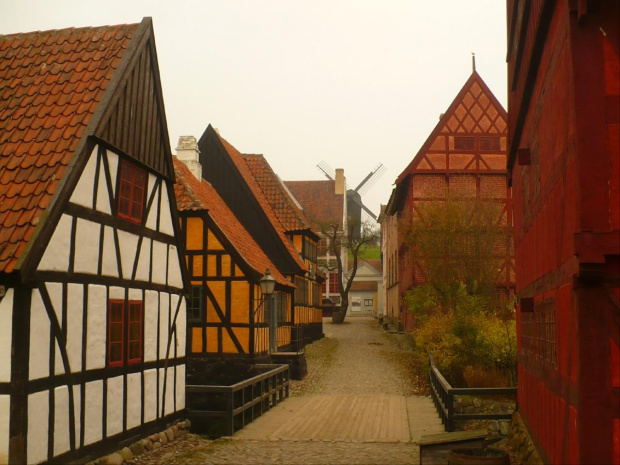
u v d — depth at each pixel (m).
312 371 23.22
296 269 26.41
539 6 7.40
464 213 24.44
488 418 12.51
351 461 10.23
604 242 5.59
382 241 57.47
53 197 8.62
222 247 20.17
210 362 19.91
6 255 8.07
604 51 5.84
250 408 15.45
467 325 17.42
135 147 11.08
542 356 8.34
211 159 27.11
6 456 7.89
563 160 6.48
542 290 8.33
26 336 8.06
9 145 9.61
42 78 10.77
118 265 10.47
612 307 5.64
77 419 9.14
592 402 5.61
